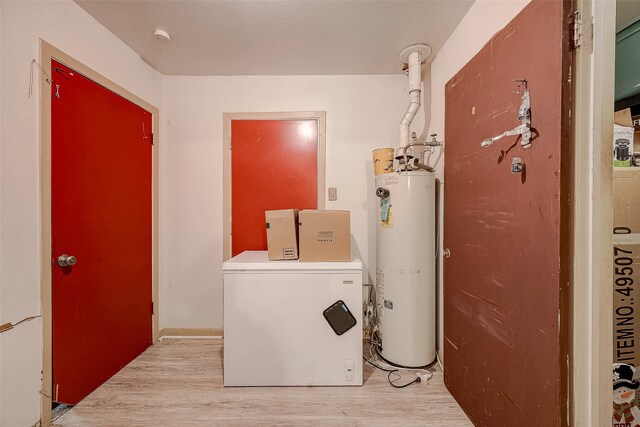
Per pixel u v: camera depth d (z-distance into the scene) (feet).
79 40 4.88
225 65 6.87
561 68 2.70
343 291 5.29
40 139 4.22
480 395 4.07
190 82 7.35
